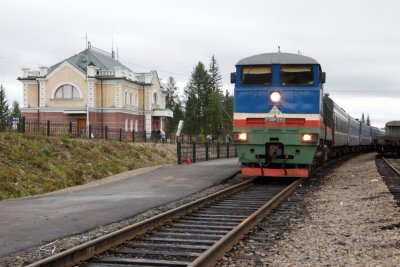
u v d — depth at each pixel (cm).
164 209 1187
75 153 2511
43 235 854
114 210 1144
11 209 1154
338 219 1022
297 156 1644
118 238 775
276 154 1645
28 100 5759
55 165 2198
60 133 2812
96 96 5638
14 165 1966
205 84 10619
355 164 2859
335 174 2155
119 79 5584
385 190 1414
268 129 1645
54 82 5641
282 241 815
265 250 753
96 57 6084
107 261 680
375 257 698
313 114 1622
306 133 1620
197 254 714
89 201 1305
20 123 2548
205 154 3158
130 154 3111
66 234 865
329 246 775
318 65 1641
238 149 1691
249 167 1717
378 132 6612
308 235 865
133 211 1131
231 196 1416
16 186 1773
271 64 1667
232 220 1012
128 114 5838
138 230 848
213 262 662
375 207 1141
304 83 1642
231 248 752
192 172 2131
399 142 3791
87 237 851
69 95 5650
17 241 805
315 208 1193
